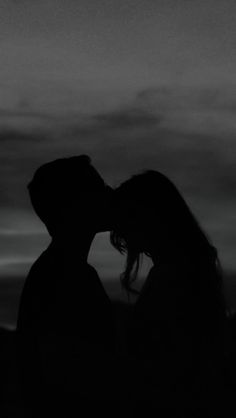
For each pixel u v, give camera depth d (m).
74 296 2.25
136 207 2.27
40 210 2.42
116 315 2.30
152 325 2.14
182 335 2.13
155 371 2.12
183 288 2.17
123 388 2.12
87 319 2.24
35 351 2.22
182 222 2.26
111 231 2.42
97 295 2.29
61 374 2.17
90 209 2.39
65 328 2.21
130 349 2.17
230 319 2.23
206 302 2.17
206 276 2.21
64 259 2.32
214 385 2.12
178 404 2.10
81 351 2.19
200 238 2.27
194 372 2.12
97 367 2.16
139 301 2.21
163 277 2.19
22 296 2.28
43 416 2.18
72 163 2.44
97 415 2.13
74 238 2.37
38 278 2.27
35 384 2.21
